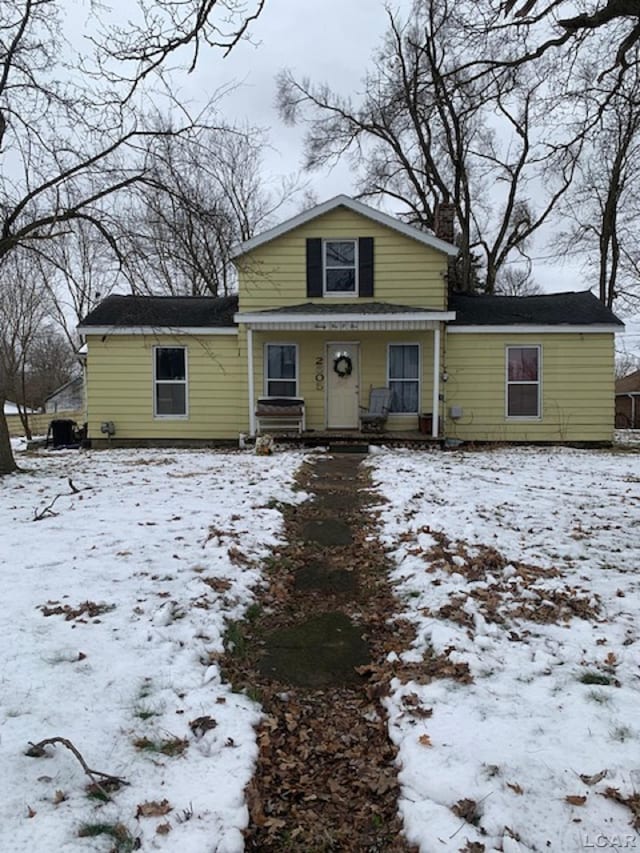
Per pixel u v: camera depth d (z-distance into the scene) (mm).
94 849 2256
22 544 5758
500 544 5930
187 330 15016
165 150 9398
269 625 4574
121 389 15266
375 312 13641
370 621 4598
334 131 23359
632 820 2402
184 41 5734
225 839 2352
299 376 15141
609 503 7789
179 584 4816
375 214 14555
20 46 9141
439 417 14797
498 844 2312
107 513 6973
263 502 7648
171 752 2863
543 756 2787
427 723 3111
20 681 3359
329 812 2643
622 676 3510
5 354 26469
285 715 3363
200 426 15312
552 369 14969
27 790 2537
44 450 15164
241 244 14617
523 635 4086
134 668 3566
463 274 23094
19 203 9406
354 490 8992
